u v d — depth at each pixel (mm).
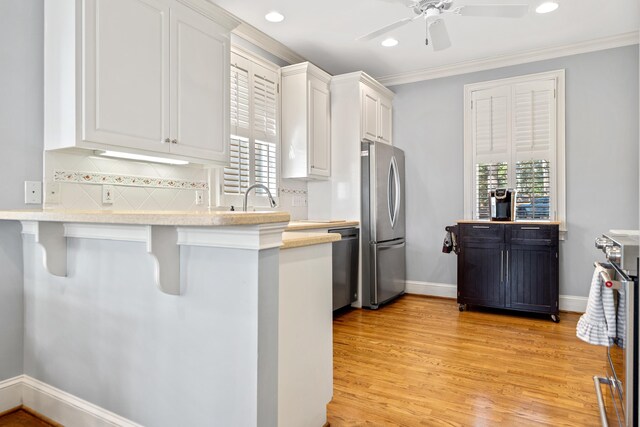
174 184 2877
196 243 1439
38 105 2119
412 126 4766
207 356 1449
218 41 2756
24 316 2098
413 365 2607
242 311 1360
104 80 2074
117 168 2498
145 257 1604
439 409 2033
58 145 2059
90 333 1801
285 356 1552
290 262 1581
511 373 2477
